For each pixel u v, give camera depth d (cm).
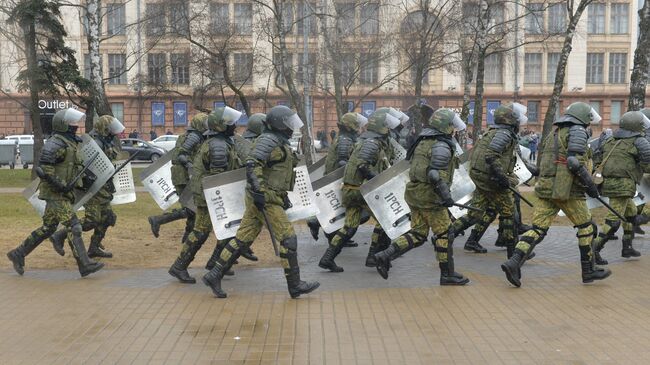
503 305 696
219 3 2822
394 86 3909
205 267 884
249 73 2977
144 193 1938
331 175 882
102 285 793
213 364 524
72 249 816
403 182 817
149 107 4950
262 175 691
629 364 521
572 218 787
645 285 786
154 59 3481
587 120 755
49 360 535
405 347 562
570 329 611
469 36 2553
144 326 625
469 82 2209
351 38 2778
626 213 946
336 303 706
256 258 949
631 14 5059
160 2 2806
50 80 2358
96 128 946
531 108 5053
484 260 955
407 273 865
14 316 659
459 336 591
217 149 775
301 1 2588
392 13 2792
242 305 698
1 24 2406
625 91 5078
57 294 747
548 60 5038
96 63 2269
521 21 3472
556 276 838
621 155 891
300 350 555
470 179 943
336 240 867
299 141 2295
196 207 802
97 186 880
